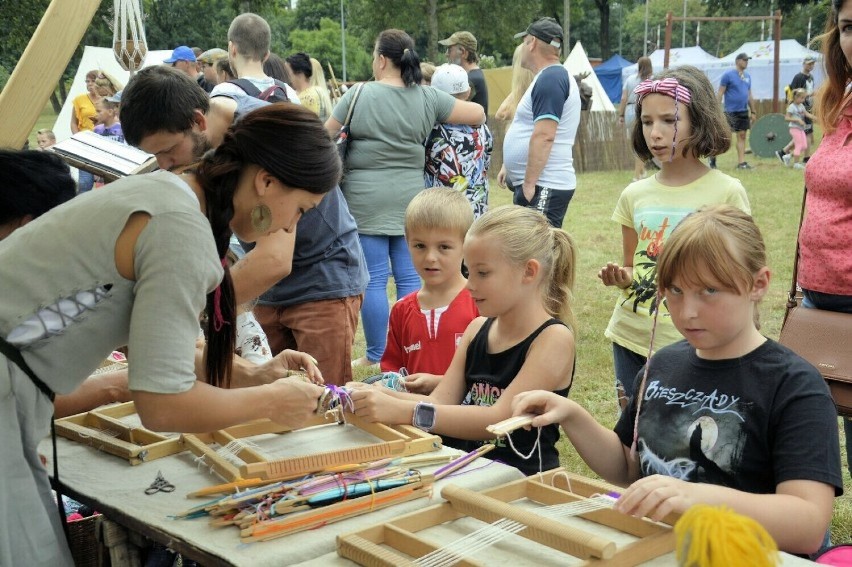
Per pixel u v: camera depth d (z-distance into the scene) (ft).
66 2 8.22
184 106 8.27
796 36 186.19
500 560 5.01
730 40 226.58
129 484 6.35
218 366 6.73
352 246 11.15
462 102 15.88
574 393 15.52
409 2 108.37
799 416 5.58
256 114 5.68
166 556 6.20
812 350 8.58
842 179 8.54
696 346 5.87
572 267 8.61
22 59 8.17
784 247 27.09
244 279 8.30
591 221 34.24
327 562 4.99
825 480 5.38
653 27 238.48
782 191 38.19
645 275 9.87
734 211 5.89
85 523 6.78
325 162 5.70
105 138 9.96
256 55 12.91
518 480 6.08
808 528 5.16
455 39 22.70
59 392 5.59
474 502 5.44
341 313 11.02
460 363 8.54
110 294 5.36
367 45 123.13
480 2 111.55
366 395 7.13
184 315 5.30
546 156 15.53
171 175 5.57
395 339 10.40
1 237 6.60
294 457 6.33
